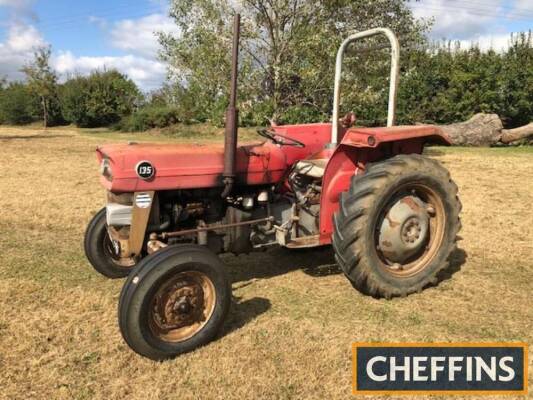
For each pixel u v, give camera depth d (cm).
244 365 301
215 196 375
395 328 343
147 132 2625
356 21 1089
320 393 276
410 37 1175
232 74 326
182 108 2650
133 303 292
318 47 1005
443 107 1748
